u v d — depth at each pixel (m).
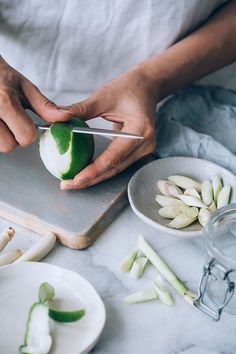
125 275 0.67
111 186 0.75
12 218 0.72
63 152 0.70
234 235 0.64
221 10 0.91
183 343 0.61
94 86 0.93
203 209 0.72
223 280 0.61
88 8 0.83
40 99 0.73
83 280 0.64
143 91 0.80
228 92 0.94
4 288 0.63
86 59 0.89
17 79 0.73
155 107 0.81
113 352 0.60
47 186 0.75
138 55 0.89
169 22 0.85
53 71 0.91
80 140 0.71
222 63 0.91
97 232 0.71
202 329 0.62
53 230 0.70
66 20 0.84
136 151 0.76
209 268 0.61
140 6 0.83
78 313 0.61
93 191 0.74
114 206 0.73
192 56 0.86
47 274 0.64
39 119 0.83
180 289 0.65
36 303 0.61
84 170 0.72
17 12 0.84
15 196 0.73
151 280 0.67
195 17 0.87
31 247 0.69
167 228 0.68
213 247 0.60
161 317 0.63
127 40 0.87
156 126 0.85
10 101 0.70
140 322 0.63
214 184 0.75
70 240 0.69
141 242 0.70
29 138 0.70
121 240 0.71
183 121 0.88
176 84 0.86
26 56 0.90
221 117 0.89
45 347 0.57
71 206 0.72
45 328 0.59
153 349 0.60
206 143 0.80
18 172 0.76
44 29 0.86
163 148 0.82
